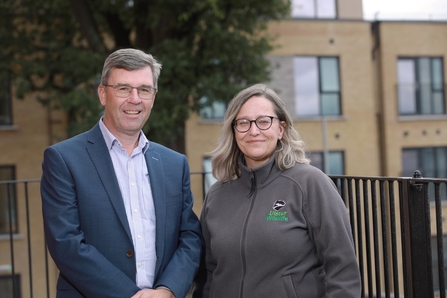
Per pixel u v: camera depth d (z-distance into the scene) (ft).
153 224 7.59
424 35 46.37
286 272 6.96
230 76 28.37
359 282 6.83
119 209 7.25
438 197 7.41
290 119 7.66
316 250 7.18
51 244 6.98
